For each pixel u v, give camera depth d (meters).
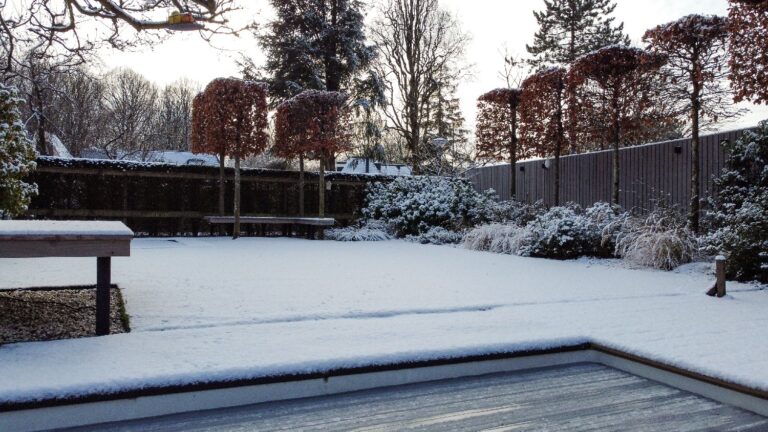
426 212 11.70
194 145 12.22
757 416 2.27
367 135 18.58
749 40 6.01
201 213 12.38
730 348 2.85
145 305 3.88
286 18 17.91
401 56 19.61
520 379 2.76
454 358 2.75
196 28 5.04
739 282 5.62
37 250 2.77
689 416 2.26
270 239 11.76
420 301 4.20
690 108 8.30
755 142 7.22
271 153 18.38
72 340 2.84
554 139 11.01
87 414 2.12
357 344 2.82
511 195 12.44
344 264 6.89
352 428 2.11
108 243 2.94
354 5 18.77
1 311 3.53
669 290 4.96
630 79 9.17
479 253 8.84
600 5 23.64
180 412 2.26
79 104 17.97
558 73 10.89
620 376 2.83
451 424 2.15
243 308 3.82
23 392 2.03
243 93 11.58
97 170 11.20
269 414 2.25
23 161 5.79
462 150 18.12
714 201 7.87
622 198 10.29
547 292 4.76
